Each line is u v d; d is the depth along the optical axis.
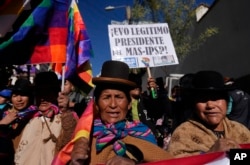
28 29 3.68
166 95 5.95
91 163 2.33
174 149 2.54
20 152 3.40
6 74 4.34
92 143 2.39
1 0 3.47
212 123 2.56
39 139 3.41
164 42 5.92
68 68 3.95
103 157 2.34
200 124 2.59
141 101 5.07
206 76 2.52
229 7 13.55
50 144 3.37
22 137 3.46
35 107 3.74
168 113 5.82
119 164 2.01
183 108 4.90
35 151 3.38
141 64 5.78
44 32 3.77
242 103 5.19
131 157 2.36
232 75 13.80
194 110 2.63
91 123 2.37
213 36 15.64
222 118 2.57
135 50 5.80
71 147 2.34
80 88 4.32
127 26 5.85
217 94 2.52
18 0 3.54
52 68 4.81
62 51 3.85
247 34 12.17
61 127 3.21
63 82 3.89
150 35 5.91
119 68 2.45
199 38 16.30
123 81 2.38
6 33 3.57
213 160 2.09
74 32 4.20
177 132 2.61
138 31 5.88
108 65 2.47
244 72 12.57
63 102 3.43
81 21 4.26
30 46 3.72
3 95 4.95
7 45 3.64
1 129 3.43
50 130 3.40
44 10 3.72
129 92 2.48
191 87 2.58
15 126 3.57
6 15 3.51
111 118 2.42
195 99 2.58
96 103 2.48
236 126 2.66
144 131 2.46
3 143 3.32
